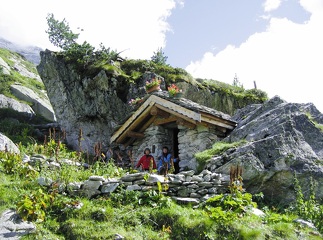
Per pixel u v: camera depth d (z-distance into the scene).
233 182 8.80
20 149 12.15
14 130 19.28
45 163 9.89
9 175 9.10
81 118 20.30
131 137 15.07
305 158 10.34
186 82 21.09
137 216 7.56
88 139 19.81
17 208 7.14
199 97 21.30
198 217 7.64
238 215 7.91
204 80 22.78
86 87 20.20
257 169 9.98
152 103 13.84
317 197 9.77
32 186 8.42
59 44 22.95
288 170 10.02
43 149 11.93
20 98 28.94
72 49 21.42
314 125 11.50
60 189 8.41
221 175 9.88
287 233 7.52
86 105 20.23
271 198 9.98
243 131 12.44
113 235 6.74
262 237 7.27
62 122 20.88
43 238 6.55
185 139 13.54
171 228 7.36
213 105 21.59
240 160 10.19
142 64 22.02
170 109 13.40
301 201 8.95
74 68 20.91
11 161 9.37
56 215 7.40
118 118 19.66
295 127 11.28
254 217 8.02
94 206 7.80
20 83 31.33
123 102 19.80
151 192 8.45
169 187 9.01
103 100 19.86
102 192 8.53
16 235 6.49
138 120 14.32
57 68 21.31
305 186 9.89
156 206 7.99
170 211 7.69
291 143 10.70
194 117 12.67
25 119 23.11
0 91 28.34
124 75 20.44
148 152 12.60
